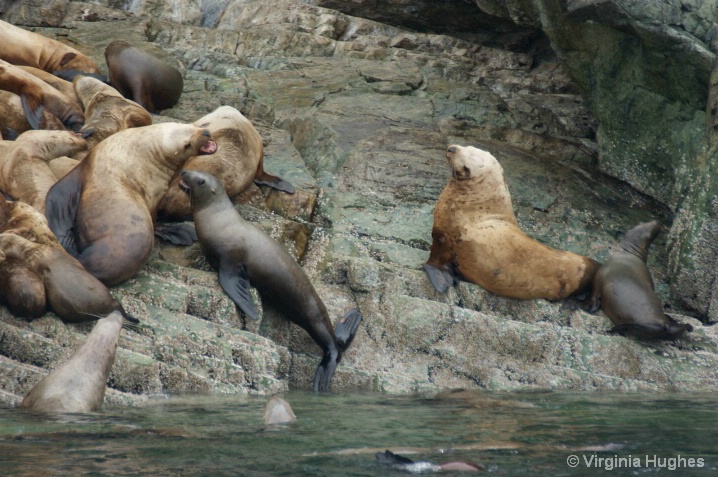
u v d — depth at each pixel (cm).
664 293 3900
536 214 4072
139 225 3083
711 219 3847
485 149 4572
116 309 2838
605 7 3894
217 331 2991
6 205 2966
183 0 6531
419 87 5447
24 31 4675
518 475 1670
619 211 4278
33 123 3900
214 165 3612
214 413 2370
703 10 3825
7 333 2656
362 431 2120
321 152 4397
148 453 1780
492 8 5175
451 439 2031
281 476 1625
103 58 5106
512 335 3341
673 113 4241
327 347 3186
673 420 2395
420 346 3281
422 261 3666
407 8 6253
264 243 3200
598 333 3472
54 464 1661
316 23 6184
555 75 6016
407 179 4153
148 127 3338
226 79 5334
